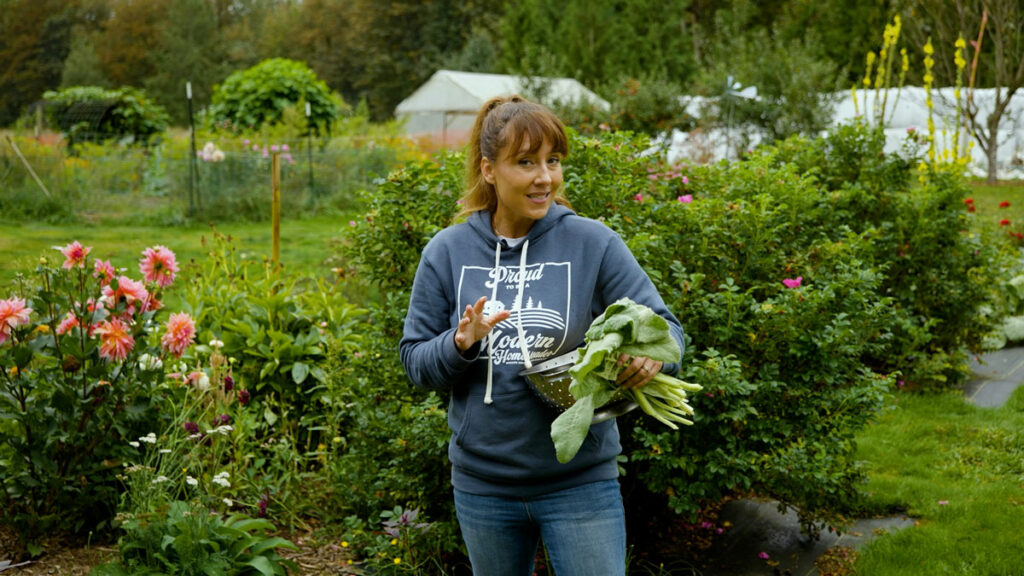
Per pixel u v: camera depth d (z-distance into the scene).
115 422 3.38
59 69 57.66
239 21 68.50
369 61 49.06
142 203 13.48
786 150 6.46
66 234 11.37
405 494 3.49
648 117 14.72
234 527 3.14
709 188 4.62
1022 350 6.36
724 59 16.83
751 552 3.66
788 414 3.48
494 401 2.00
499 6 47.34
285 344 4.50
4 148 13.86
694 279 3.43
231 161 14.03
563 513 2.01
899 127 17.16
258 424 4.08
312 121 17.83
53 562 3.21
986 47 17.81
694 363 3.25
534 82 18.19
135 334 3.50
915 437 4.85
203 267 5.32
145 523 3.10
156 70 59.00
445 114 21.20
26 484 3.27
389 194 3.83
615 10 29.91
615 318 1.84
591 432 2.00
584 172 3.83
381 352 3.62
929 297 5.78
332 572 3.37
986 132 17.14
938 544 3.56
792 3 29.44
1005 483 4.20
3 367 3.26
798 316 3.45
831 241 4.68
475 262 2.09
